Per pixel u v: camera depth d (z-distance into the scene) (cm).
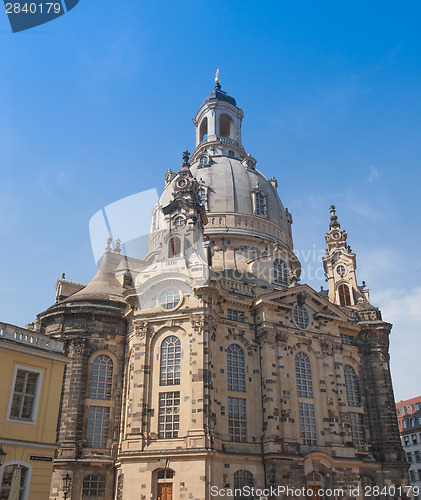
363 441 7050
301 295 6944
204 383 5634
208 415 5519
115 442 6319
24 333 4294
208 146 9869
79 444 6156
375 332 7725
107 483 6066
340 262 8750
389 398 7369
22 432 4038
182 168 7644
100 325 6850
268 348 6375
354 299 8394
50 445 4156
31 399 4212
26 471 3978
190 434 5409
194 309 6031
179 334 6062
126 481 5391
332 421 6469
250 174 9031
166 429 5622
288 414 6122
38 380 4275
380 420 7269
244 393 6150
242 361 6331
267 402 6097
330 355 6925
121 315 6931
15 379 4125
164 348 6053
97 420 6391
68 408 6300
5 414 3972
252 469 5744
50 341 4466
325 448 6281
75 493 5897
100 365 6681
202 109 10700
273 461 5725
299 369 6612
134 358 6022
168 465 5322
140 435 5572
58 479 5928
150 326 6175
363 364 7606
